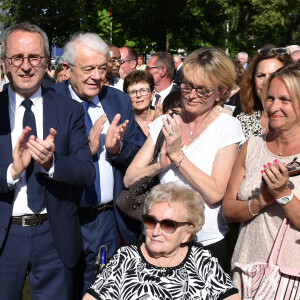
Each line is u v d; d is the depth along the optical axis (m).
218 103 3.42
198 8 26.83
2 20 22.81
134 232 3.82
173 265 2.87
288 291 2.85
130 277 2.82
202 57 3.23
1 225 3.16
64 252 3.30
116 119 3.65
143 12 25.86
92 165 3.33
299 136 2.97
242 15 30.39
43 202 3.22
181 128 3.26
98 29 23.97
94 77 3.68
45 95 3.31
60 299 3.33
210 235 3.36
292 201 2.80
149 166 3.40
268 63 3.97
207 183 3.24
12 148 3.19
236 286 3.11
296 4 26.12
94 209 3.76
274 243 2.92
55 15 22.27
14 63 3.07
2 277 3.23
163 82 7.65
